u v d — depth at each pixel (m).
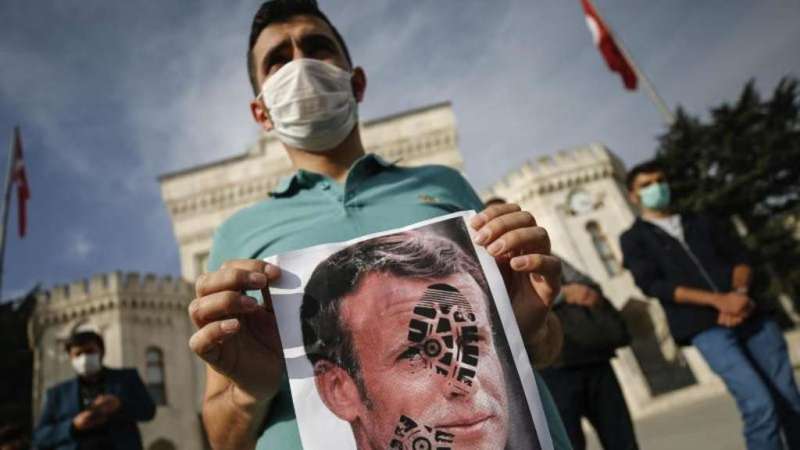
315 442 1.04
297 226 1.44
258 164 28.55
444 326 1.13
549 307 1.20
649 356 22.14
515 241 1.15
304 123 1.68
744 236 23.22
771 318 3.23
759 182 24.52
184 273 26.42
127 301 22.84
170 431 21.02
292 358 1.12
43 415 3.54
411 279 1.19
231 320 1.03
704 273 3.33
